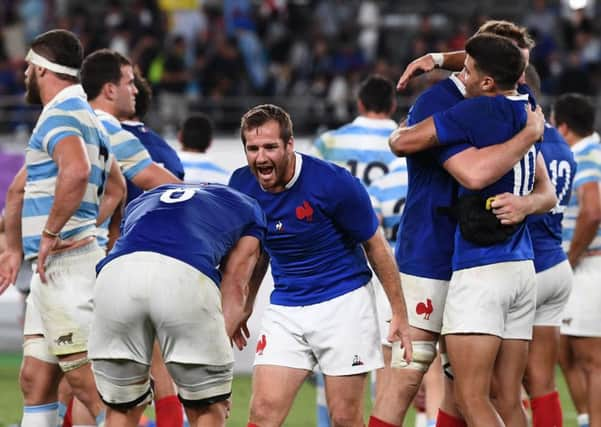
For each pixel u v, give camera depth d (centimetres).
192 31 6031
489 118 1789
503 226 1831
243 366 3791
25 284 2395
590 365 2470
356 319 1895
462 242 1856
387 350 2294
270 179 1823
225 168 3897
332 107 4853
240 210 1742
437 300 1919
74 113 1933
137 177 2248
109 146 2041
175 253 1667
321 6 6122
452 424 1966
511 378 1909
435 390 2327
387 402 1939
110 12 5922
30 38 6034
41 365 1975
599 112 4769
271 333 1916
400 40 6047
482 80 1819
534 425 2208
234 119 4881
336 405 1900
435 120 1803
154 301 1653
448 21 6184
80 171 1884
